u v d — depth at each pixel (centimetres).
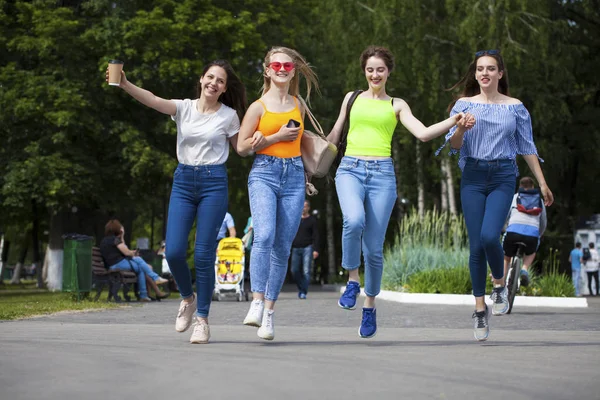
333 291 4341
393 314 1909
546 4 4634
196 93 1145
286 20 4931
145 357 897
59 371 785
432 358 906
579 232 4584
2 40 4166
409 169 5759
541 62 4703
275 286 1099
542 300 2553
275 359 890
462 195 1101
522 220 1919
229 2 4531
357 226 1076
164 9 4288
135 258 2652
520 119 1099
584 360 890
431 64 4641
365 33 4825
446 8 4559
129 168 4234
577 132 5231
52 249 4603
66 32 4147
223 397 647
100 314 1867
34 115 4100
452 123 1046
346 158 1106
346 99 1119
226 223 2769
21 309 1917
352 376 763
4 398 645
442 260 2875
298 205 1101
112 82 1073
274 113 1094
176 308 2155
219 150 1116
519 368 822
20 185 4006
